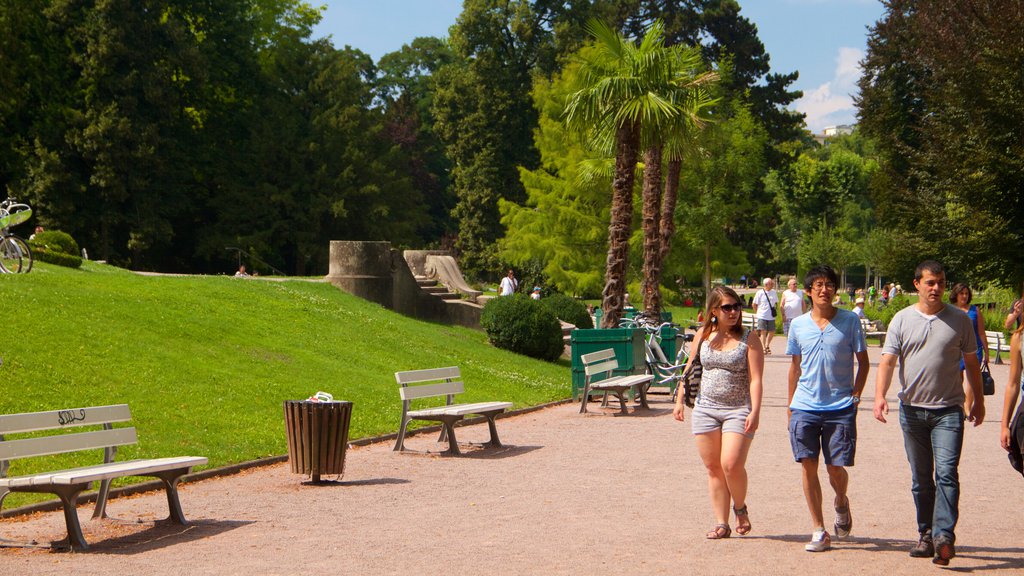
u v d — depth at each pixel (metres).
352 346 19.42
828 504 8.60
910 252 34.03
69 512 7.02
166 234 50.84
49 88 48.44
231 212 55.91
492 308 24.17
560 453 11.96
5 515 8.24
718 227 46.56
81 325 14.95
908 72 41.19
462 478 10.19
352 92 59.84
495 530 7.55
